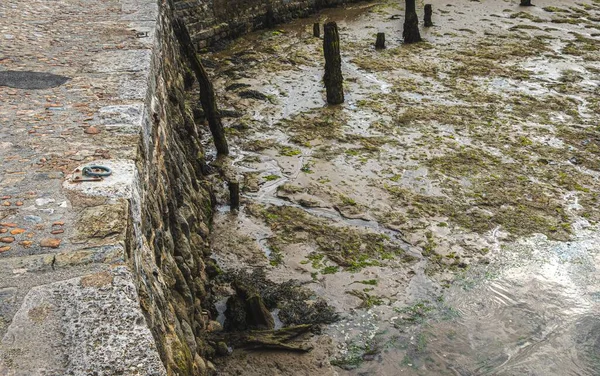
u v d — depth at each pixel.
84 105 5.01
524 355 6.72
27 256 3.06
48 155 4.09
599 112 13.16
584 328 7.10
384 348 6.75
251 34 19.58
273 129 12.33
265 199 9.73
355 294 7.58
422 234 8.81
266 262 8.16
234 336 6.66
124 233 3.27
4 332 2.61
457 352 6.75
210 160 11.01
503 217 9.27
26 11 8.50
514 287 7.79
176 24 12.99
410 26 17.97
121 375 2.46
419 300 7.54
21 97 5.18
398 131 12.14
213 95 10.79
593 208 9.55
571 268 8.16
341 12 22.55
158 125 5.94
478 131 12.14
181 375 3.66
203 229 8.21
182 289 5.24
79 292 2.84
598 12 21.59
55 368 2.47
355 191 9.93
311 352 6.61
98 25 7.82
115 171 3.88
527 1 22.27
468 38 18.56
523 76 15.21
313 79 15.21
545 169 10.71
